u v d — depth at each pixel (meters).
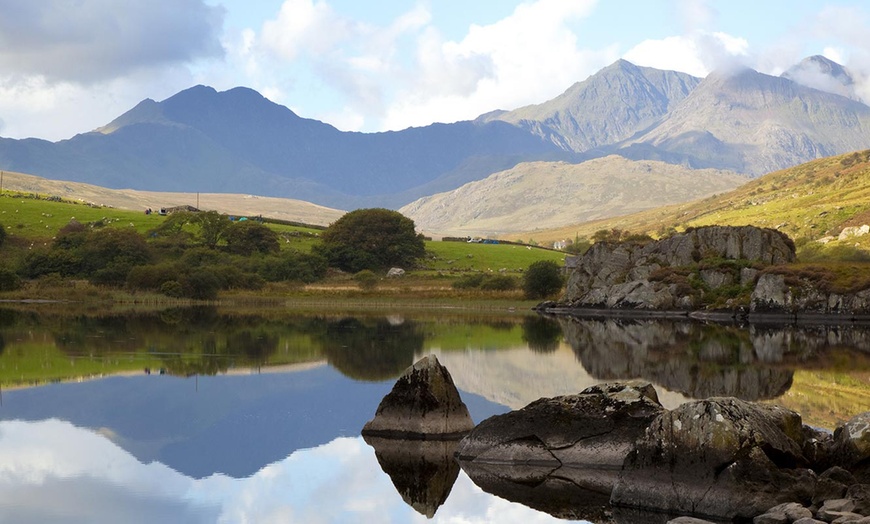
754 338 75.06
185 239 169.50
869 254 142.38
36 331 72.56
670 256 119.88
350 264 172.38
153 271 131.75
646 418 27.34
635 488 23.45
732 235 118.44
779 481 21.80
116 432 34.03
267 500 25.45
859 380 46.81
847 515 19.27
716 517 21.86
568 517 23.50
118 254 147.12
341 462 29.56
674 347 66.38
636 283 114.19
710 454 22.36
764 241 117.25
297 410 38.69
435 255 191.25
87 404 39.53
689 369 52.03
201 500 25.45
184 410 38.41
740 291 108.56
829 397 40.59
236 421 36.25
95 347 61.00
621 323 96.25
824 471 22.75
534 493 25.70
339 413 38.06
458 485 26.64
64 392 42.50
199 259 154.62
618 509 23.50
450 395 32.84
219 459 30.14
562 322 96.94
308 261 162.88
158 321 86.50
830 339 74.44
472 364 53.84
